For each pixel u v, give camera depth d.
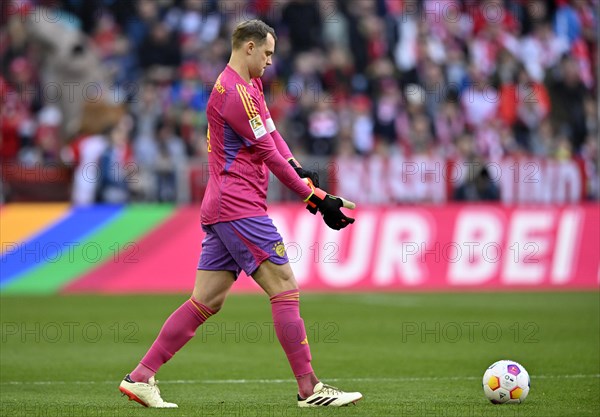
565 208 59.72
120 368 30.72
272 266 21.78
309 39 76.50
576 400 23.19
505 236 58.94
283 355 33.69
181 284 56.41
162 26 73.06
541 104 77.06
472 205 58.78
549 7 85.06
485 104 75.50
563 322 42.97
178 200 59.06
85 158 61.03
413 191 60.38
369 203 59.47
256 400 23.72
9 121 67.38
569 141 77.44
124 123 65.12
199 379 28.25
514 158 68.00
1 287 54.66
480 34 81.88
